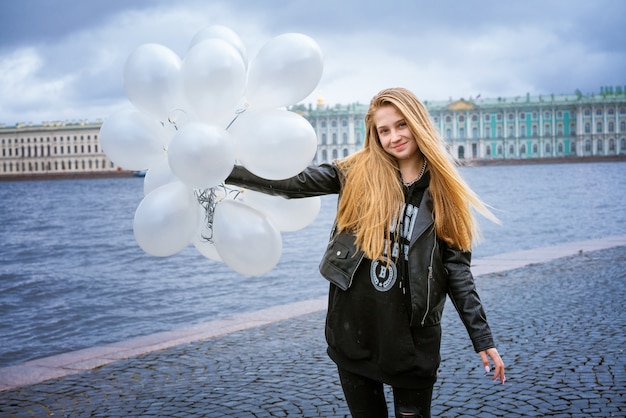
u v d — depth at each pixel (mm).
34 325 7758
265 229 2418
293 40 2336
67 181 137250
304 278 10609
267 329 5914
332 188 2205
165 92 2402
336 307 2131
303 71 2316
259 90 2336
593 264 9312
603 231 17906
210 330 5977
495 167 126125
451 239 2096
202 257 14102
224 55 2266
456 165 2188
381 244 2045
